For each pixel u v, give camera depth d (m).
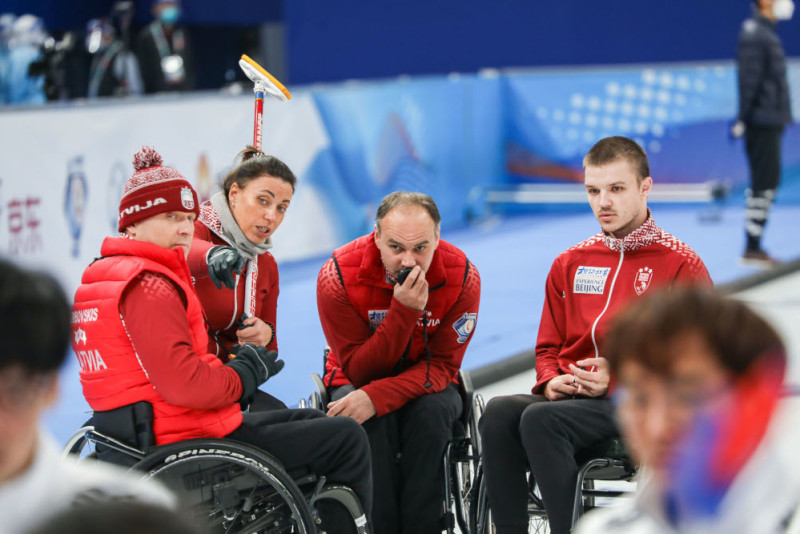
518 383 13.19
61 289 3.41
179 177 6.50
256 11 33.75
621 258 7.74
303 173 19.72
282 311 17.12
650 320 2.70
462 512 8.07
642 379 2.71
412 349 8.15
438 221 7.68
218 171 17.52
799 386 10.09
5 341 3.20
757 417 2.62
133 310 6.15
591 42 31.95
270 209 7.74
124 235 6.79
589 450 7.28
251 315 7.79
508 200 27.05
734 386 2.62
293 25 33.81
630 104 27.11
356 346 8.13
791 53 30.03
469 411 8.16
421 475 7.73
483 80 26.67
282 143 19.09
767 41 19.48
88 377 6.39
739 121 19.88
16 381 3.23
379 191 22.42
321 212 20.38
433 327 8.09
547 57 32.28
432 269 7.88
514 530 7.30
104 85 24.30
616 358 2.78
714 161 27.11
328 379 8.47
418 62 33.31
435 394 7.88
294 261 21.25
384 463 7.77
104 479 3.39
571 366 7.36
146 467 6.06
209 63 33.62
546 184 27.81
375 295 8.01
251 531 6.34
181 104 16.53
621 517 3.02
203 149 17.11
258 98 8.70
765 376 2.62
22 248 13.64
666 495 2.79
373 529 7.77
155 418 6.35
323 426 6.82
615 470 7.07
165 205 6.38
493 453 7.28
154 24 24.70
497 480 7.29
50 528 2.18
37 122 13.82
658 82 26.95
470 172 26.41
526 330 15.63
